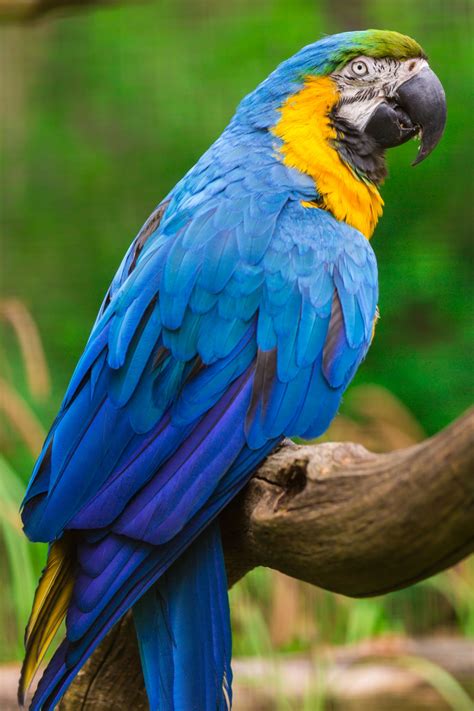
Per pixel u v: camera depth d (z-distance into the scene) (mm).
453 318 15031
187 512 5230
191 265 5945
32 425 10820
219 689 5059
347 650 9969
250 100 7031
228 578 5758
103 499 5273
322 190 6656
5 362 11914
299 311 6105
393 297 15070
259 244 6148
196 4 17312
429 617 11188
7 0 11242
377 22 16688
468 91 15758
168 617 5168
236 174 6551
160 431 5477
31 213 17172
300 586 10375
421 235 15391
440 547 4152
